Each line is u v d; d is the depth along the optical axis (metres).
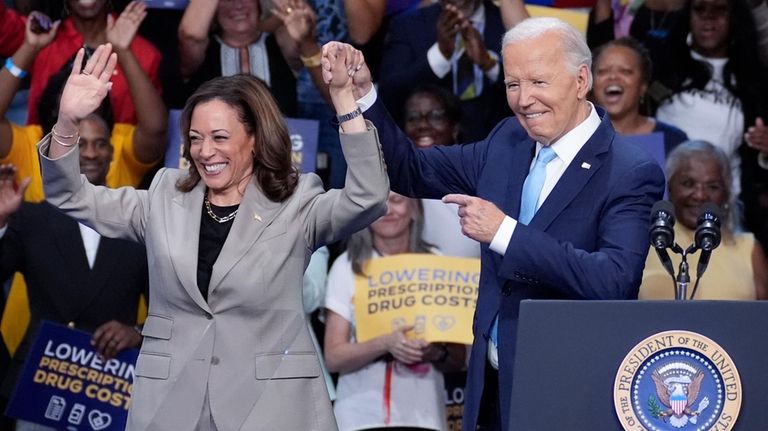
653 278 18.55
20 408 17.38
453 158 13.05
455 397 17.97
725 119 19.89
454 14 19.72
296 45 19.73
